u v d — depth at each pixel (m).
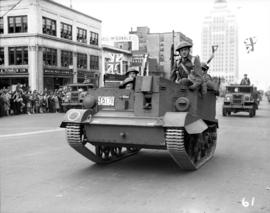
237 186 6.64
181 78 8.92
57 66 44.16
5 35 41.47
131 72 8.47
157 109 7.34
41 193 6.17
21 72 40.91
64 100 29.89
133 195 6.05
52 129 16.55
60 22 45.12
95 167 8.30
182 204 5.59
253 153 10.35
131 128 7.29
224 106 26.69
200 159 8.77
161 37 59.06
